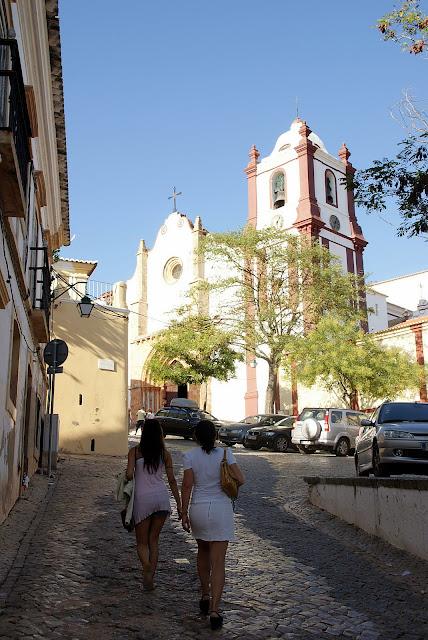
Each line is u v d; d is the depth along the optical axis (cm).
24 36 991
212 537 571
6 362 859
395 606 625
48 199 1602
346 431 2502
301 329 3653
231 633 535
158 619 558
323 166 4391
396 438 1172
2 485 872
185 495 593
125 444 2148
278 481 1587
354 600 643
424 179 1045
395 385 3105
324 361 3089
